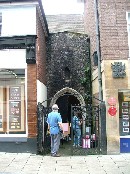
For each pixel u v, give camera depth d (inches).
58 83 686.5
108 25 498.3
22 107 491.8
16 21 502.3
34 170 366.6
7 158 435.8
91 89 671.1
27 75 487.5
